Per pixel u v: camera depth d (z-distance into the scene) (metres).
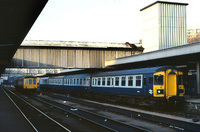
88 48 35.25
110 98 24.84
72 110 18.08
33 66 33.12
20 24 11.50
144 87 18.92
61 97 32.72
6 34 13.27
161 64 33.22
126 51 37.75
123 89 21.86
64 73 60.97
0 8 9.11
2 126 11.45
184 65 33.16
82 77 31.97
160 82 17.47
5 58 25.36
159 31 39.22
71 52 34.59
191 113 16.22
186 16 41.28
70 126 11.60
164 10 39.97
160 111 17.22
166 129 10.98
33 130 10.46
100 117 14.19
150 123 12.45
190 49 20.78
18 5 8.95
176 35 40.44
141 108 19.66
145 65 34.97
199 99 22.30
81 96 32.72
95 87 27.88
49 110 18.14
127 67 38.53
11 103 23.36
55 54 33.94
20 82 43.72
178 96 17.89
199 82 25.73
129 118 14.12
